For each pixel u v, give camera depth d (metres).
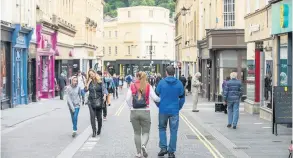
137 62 164.12
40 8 55.66
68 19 78.81
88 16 97.88
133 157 18.80
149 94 18.81
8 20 43.09
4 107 41.81
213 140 23.64
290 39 27.91
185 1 95.38
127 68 166.75
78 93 24.95
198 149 20.86
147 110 18.73
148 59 163.75
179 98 18.92
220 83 56.28
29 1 50.12
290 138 23.91
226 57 55.84
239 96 28.23
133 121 18.77
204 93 68.06
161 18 166.75
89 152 19.97
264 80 34.16
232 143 22.34
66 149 20.69
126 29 166.12
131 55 165.50
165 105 18.66
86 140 23.42
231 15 55.03
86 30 94.88
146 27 163.88
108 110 42.53
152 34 164.88
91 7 102.94
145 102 18.73
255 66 37.31
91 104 24.69
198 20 73.94
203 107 46.94
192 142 22.95
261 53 34.94
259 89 37.25
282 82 29.41
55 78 65.19
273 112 24.78
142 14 163.50
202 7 68.69
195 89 41.28
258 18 36.06
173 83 18.66
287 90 24.52
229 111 28.72
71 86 24.91
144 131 18.88
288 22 27.19
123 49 167.00
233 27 54.91
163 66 167.38
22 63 48.16
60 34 70.94
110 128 28.22
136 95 18.72
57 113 39.09
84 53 92.44
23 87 48.62
